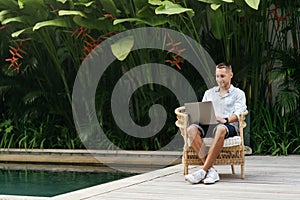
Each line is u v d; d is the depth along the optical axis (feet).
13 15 25.50
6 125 27.35
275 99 24.76
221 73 17.26
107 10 23.76
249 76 24.03
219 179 16.94
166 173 18.29
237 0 22.66
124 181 16.74
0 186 19.07
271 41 25.14
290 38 25.27
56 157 25.71
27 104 27.58
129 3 24.50
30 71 27.45
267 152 23.75
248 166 19.95
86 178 20.95
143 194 14.70
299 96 24.23
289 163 20.68
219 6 21.72
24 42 27.02
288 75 24.32
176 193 14.82
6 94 28.35
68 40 25.81
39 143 26.68
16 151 26.48
